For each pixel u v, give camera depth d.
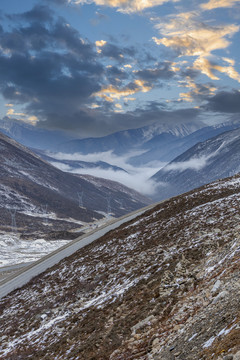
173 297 19.30
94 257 50.69
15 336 30.36
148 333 16.75
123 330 19.38
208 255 25.09
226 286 14.81
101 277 37.22
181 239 38.31
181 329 14.18
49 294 41.28
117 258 44.34
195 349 11.06
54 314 31.44
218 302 13.76
